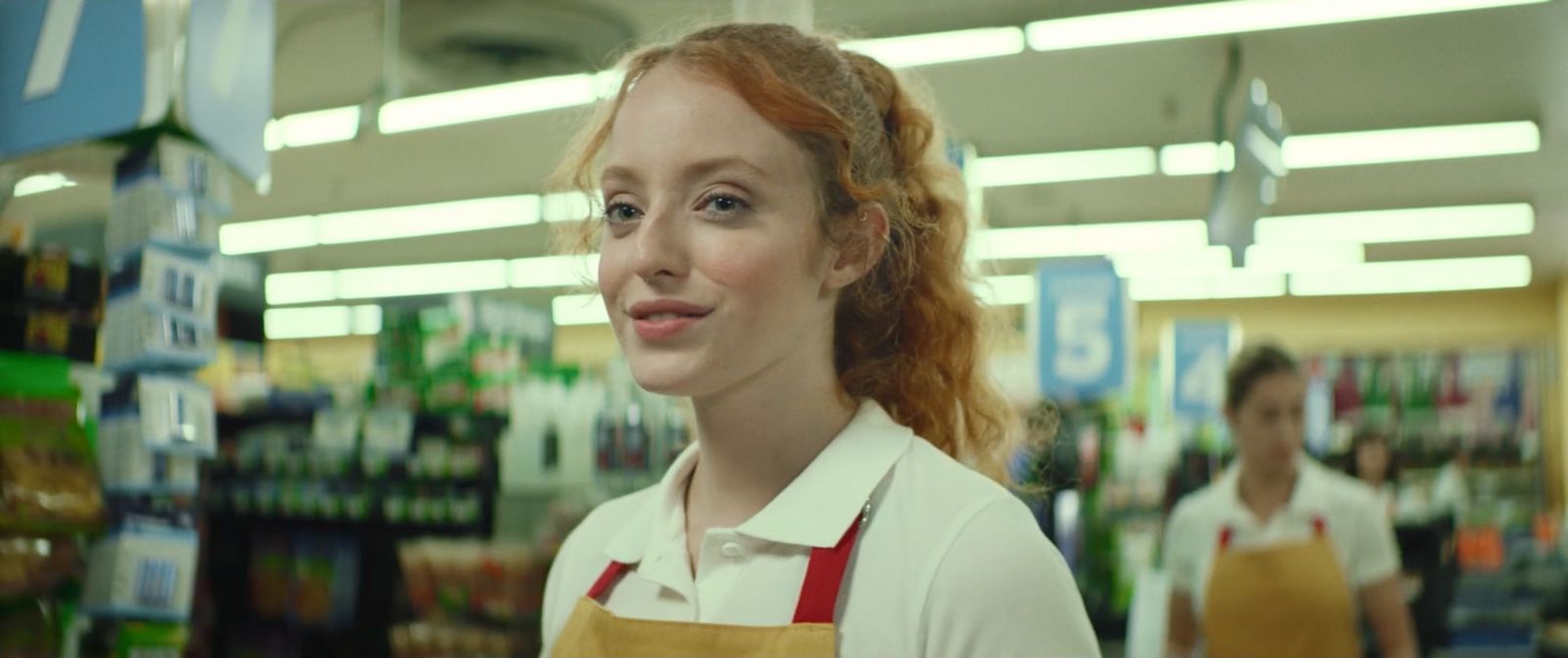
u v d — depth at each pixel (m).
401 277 11.77
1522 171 8.00
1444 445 11.24
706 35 1.03
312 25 5.30
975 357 1.21
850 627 0.94
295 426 3.58
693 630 0.94
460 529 3.46
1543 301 12.07
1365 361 11.77
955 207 1.21
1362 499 2.79
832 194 0.99
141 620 1.85
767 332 0.95
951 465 1.02
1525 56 5.79
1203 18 5.23
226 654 3.40
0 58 1.94
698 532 1.08
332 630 3.36
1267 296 12.92
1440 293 12.42
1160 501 7.24
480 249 10.60
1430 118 6.84
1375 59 5.88
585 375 4.32
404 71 5.39
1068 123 7.06
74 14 1.84
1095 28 5.32
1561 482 11.45
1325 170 8.13
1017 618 0.91
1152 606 2.91
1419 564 4.08
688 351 0.93
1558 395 11.67
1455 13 5.27
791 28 1.06
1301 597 2.64
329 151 7.43
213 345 1.96
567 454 3.89
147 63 1.76
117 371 1.90
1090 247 10.71
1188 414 7.61
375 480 3.44
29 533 1.72
